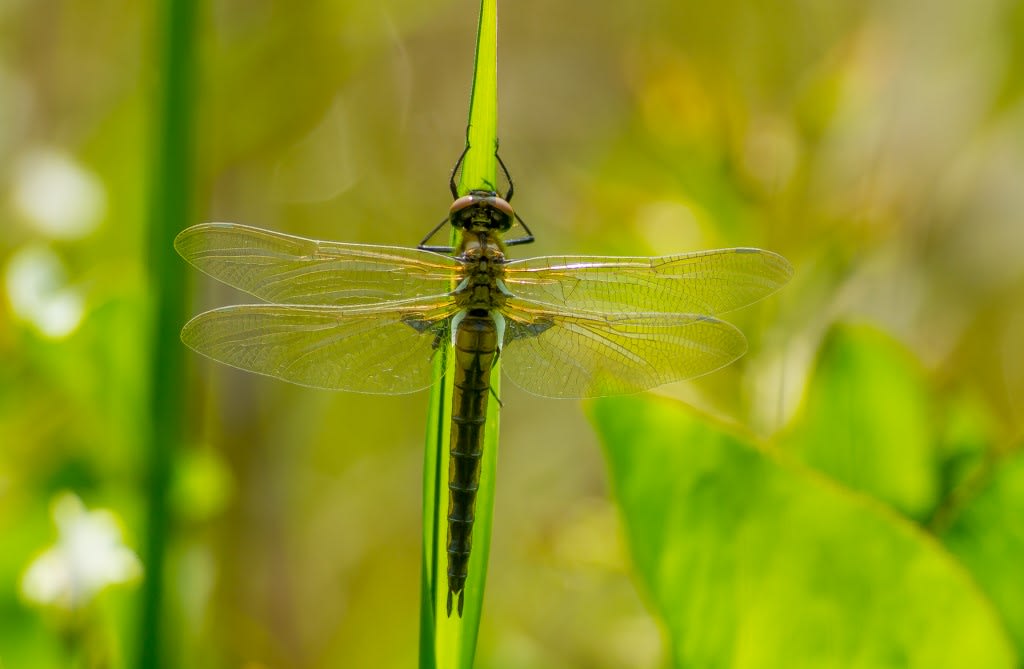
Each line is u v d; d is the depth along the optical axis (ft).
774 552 3.29
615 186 3.58
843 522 3.28
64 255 3.57
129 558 3.37
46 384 3.48
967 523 3.32
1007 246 3.67
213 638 3.55
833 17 3.66
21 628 3.36
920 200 3.62
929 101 3.64
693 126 3.55
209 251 3.38
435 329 3.43
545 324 3.44
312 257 3.41
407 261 3.43
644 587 3.31
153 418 3.37
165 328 3.38
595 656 3.59
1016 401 3.67
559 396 3.43
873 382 3.38
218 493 3.47
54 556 3.36
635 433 3.29
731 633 3.30
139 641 3.37
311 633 3.66
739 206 3.54
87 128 3.71
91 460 3.44
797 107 3.55
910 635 3.28
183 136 3.37
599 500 3.65
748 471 3.29
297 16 3.70
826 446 3.39
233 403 3.67
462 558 3.35
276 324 3.40
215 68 3.67
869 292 3.61
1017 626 3.32
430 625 3.31
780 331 3.51
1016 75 3.67
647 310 3.43
